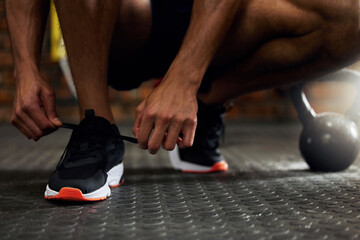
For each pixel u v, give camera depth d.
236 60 1.03
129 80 1.18
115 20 0.88
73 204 0.78
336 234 0.59
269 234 0.59
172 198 0.84
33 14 0.90
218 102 1.16
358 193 0.88
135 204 0.78
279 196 0.86
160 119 0.72
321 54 0.94
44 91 0.84
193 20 0.80
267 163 1.41
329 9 0.86
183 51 0.77
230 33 0.96
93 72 0.88
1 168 1.30
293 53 0.95
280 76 1.03
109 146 0.90
